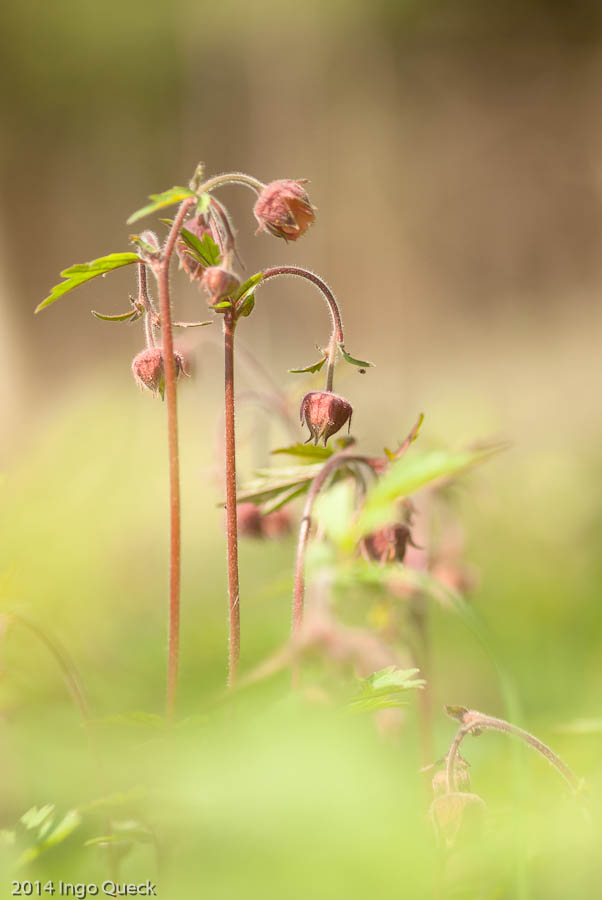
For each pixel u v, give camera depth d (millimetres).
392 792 2496
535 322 32062
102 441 6426
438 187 35406
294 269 3320
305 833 2340
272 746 2455
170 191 3047
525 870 2834
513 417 14102
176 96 35031
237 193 33875
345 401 3428
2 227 33750
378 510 2590
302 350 28156
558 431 14055
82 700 3408
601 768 3568
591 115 35844
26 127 34406
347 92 35344
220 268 3066
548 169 35438
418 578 3248
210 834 2535
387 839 2377
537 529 8961
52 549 5555
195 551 10375
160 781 2641
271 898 2334
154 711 5500
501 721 2936
